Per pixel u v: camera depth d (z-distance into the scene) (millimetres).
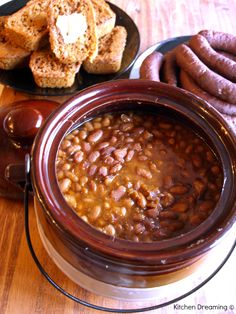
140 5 724
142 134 414
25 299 415
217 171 373
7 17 640
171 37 676
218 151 368
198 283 417
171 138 410
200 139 401
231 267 441
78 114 381
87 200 361
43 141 351
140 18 703
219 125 375
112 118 419
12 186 466
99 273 347
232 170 350
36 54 607
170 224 354
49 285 424
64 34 602
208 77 516
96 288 380
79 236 306
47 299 416
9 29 604
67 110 372
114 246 303
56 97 585
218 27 699
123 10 708
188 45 578
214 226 318
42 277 429
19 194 468
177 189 375
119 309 409
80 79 610
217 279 433
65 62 592
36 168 335
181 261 302
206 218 339
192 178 385
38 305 412
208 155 387
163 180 385
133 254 299
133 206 366
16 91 589
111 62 596
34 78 590
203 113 385
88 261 333
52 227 329
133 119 422
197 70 522
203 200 367
